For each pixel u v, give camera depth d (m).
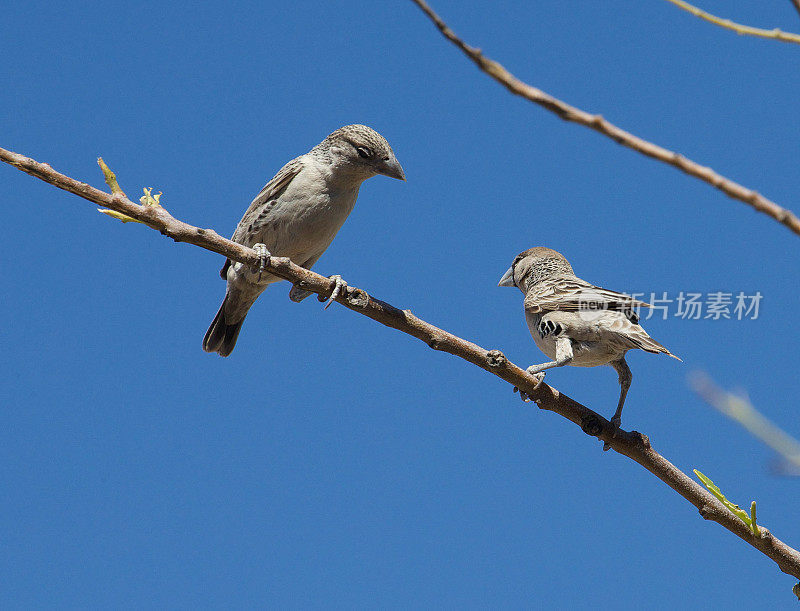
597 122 3.11
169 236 9.31
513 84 3.11
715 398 3.53
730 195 3.02
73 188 8.83
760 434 3.47
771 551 9.23
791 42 3.32
